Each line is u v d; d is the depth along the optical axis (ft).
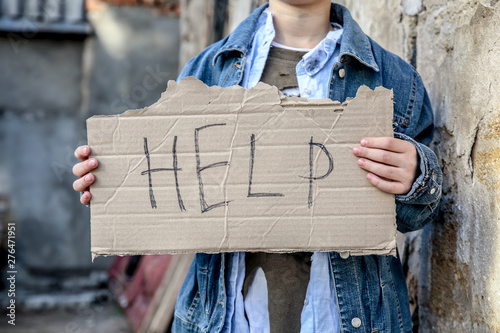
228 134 4.26
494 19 4.53
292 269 4.55
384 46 7.16
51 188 16.93
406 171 4.22
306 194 4.22
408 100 4.95
